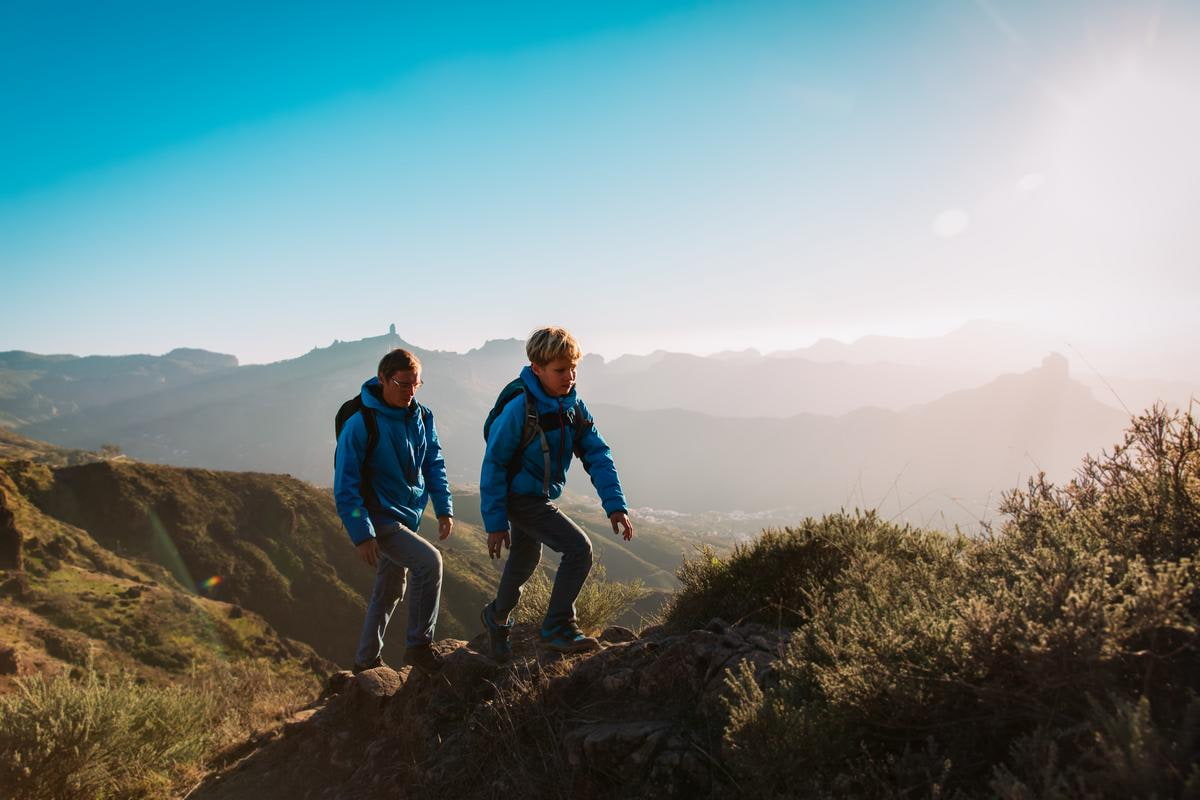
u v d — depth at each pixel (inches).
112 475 4279.0
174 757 196.5
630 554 7042.3
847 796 80.0
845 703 89.7
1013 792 65.1
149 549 3956.7
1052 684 75.5
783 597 163.9
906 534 161.8
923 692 84.7
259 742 203.8
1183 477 104.4
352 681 187.9
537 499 156.5
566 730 130.7
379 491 180.5
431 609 174.6
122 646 2593.5
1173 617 71.9
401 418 185.6
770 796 86.2
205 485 4537.4
